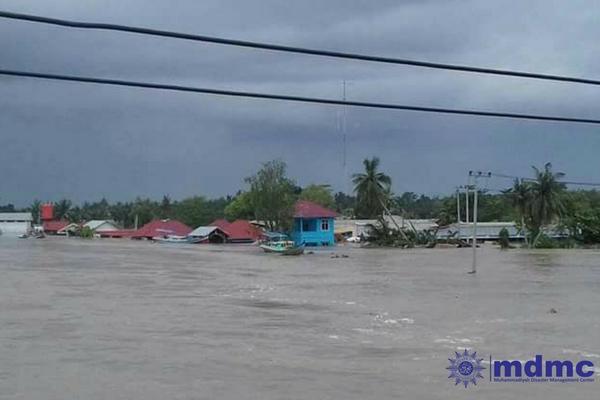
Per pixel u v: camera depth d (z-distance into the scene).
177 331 24.50
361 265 67.81
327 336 23.61
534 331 24.89
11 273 53.44
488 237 147.12
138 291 39.66
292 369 18.03
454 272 57.59
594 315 29.48
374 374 17.45
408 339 23.03
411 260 76.44
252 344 21.89
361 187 118.75
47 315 28.52
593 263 69.69
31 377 17.14
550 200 116.50
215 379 16.86
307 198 161.12
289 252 91.44
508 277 51.81
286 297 36.97
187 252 99.50
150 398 15.10
